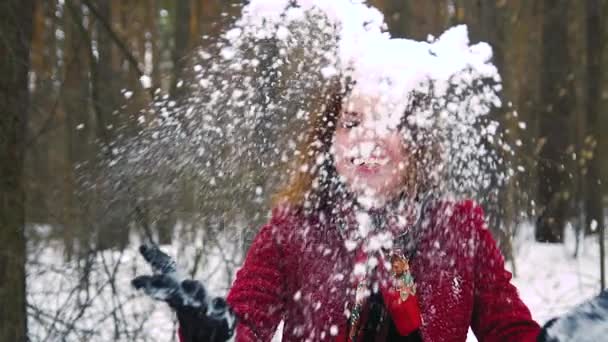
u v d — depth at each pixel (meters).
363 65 1.38
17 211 3.67
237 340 1.36
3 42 3.66
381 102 1.39
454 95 1.46
